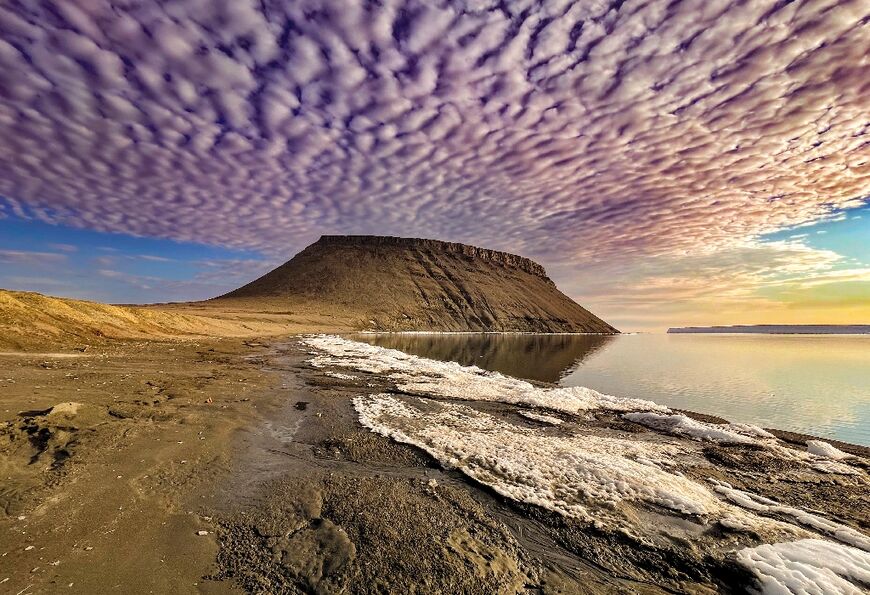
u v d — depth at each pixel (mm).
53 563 5148
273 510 7074
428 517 7121
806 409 21172
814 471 11008
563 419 15672
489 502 7922
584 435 13570
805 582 5672
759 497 9023
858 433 16734
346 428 12289
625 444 12508
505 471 9375
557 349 69812
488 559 6016
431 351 53594
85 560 5277
